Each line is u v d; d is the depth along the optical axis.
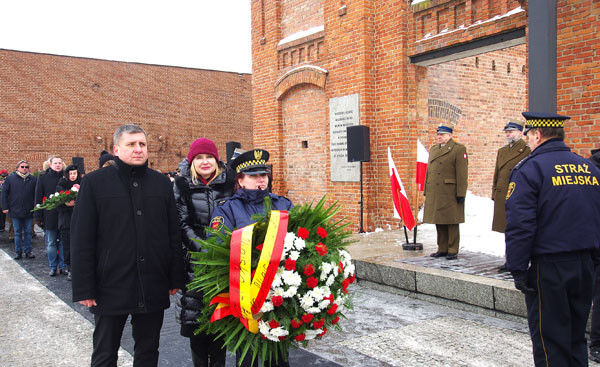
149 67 23.88
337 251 2.78
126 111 23.31
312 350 4.39
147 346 3.18
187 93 24.97
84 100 22.28
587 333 4.46
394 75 9.42
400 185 7.49
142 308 3.04
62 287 7.11
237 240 2.64
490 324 4.96
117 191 3.04
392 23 9.41
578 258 3.05
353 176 10.11
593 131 6.51
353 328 4.95
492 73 11.27
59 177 8.52
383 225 9.87
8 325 5.31
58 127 21.75
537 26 5.53
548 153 3.20
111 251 2.99
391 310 5.53
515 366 3.92
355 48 9.88
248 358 3.19
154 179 3.20
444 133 6.81
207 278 2.76
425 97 9.64
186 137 24.97
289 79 11.66
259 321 2.58
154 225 3.12
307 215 2.81
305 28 11.38
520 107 11.93
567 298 3.06
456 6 8.53
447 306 5.62
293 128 11.94
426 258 6.77
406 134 9.39
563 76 6.79
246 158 3.18
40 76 21.34
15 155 20.89
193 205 3.51
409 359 4.12
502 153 6.38
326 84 10.63
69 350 4.55
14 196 9.42
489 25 7.95
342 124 10.30
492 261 6.43
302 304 2.54
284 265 2.60
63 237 7.71
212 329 2.84
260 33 12.60
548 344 3.08
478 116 11.03
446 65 10.33
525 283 3.12
